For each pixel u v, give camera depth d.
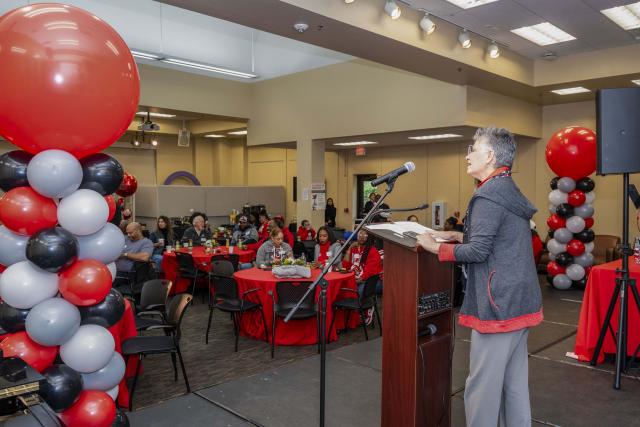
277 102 11.23
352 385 3.75
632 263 4.48
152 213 12.15
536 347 4.67
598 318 4.19
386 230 2.31
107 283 2.50
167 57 7.65
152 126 10.73
